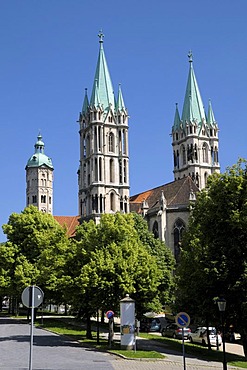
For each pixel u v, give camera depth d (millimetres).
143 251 60812
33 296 27031
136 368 37000
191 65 184375
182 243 60062
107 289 56188
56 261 79062
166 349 52875
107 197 151250
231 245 49594
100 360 40812
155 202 143500
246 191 50469
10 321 89812
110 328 50750
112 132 156375
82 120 161750
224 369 36031
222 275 48469
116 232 61656
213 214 51625
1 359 40344
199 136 178375
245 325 48688
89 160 156250
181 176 181000
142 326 82438
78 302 58531
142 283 58594
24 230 98750
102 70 161125
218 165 179875
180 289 56750
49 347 49844
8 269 96062
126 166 155750
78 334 64188
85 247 62719
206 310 50438
